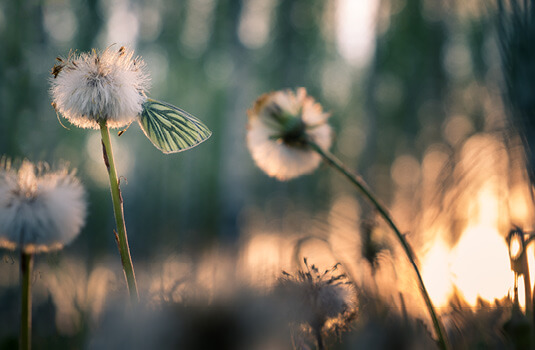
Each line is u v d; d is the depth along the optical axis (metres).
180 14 2.38
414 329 0.24
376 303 0.24
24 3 1.37
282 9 2.44
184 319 0.16
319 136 0.29
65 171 0.26
